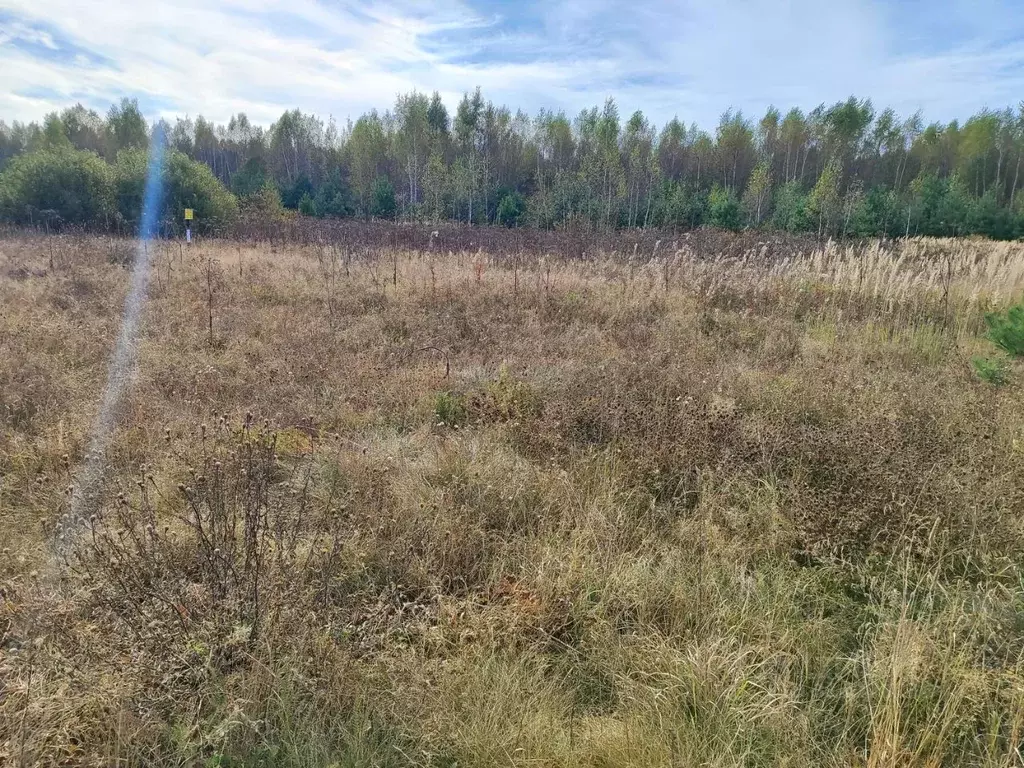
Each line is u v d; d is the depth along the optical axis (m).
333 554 2.49
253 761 1.83
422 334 6.93
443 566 2.84
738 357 6.28
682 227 29.09
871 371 5.74
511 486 3.37
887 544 2.93
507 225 33.56
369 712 2.04
